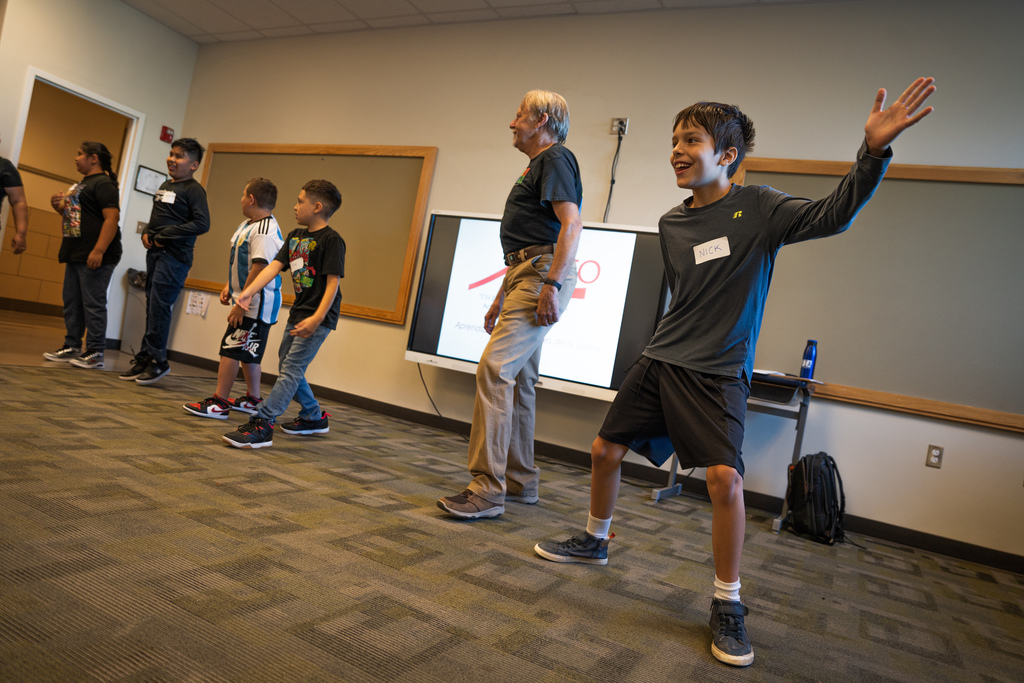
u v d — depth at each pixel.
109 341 5.71
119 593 1.18
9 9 4.86
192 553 1.43
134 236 5.84
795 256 3.78
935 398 3.44
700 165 1.52
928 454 3.42
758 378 3.34
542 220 2.22
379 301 5.04
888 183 3.62
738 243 1.49
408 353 4.58
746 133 1.55
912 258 3.55
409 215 5.02
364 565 1.55
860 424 3.57
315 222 3.00
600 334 4.01
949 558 3.26
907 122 1.15
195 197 3.91
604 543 1.90
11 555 1.25
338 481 2.37
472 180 4.85
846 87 3.83
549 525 2.29
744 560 2.38
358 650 1.12
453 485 2.69
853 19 3.85
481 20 4.89
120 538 1.44
